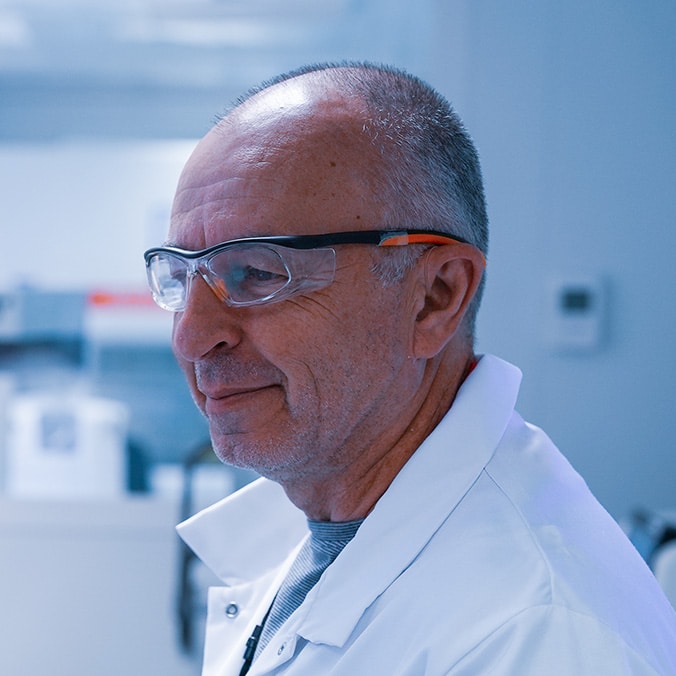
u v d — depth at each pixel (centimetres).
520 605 69
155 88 406
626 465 223
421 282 87
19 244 359
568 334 222
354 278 83
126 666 198
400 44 352
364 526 86
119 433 256
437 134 91
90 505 202
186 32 365
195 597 195
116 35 371
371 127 85
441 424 89
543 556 74
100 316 320
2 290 321
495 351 225
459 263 89
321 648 82
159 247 89
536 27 222
